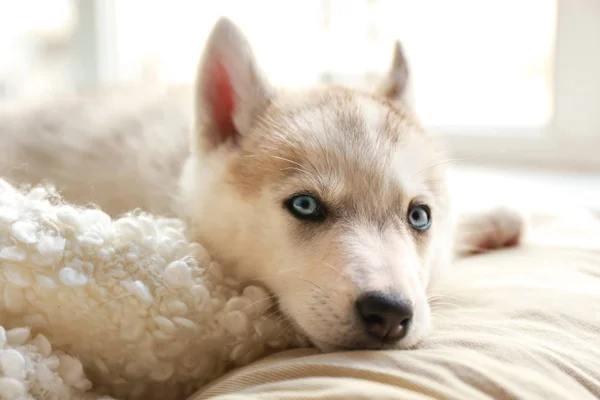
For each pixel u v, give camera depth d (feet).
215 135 1.30
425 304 1.06
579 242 1.45
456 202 1.44
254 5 2.56
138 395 1.05
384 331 1.01
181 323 1.01
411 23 2.42
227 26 1.28
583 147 2.22
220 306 1.05
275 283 1.14
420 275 1.17
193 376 1.05
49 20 2.78
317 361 0.94
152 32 2.76
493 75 2.37
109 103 1.61
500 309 1.09
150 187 1.41
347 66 2.48
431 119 2.48
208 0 2.64
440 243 1.30
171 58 2.73
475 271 1.30
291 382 0.89
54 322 0.99
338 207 1.15
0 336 0.92
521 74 2.32
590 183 2.03
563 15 2.15
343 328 1.02
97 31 2.71
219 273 1.11
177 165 1.42
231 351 1.06
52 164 1.46
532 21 2.26
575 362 0.94
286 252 1.13
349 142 1.20
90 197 1.42
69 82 2.77
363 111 1.28
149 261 1.02
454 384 0.87
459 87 2.44
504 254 1.42
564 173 2.19
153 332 1.00
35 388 0.93
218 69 1.29
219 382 0.99
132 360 1.02
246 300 1.08
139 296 0.99
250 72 1.29
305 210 1.15
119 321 0.99
